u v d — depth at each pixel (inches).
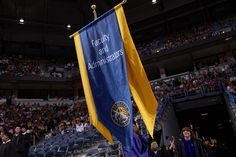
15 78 906.1
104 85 141.9
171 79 823.7
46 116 794.8
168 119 552.4
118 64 138.0
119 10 144.9
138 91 133.3
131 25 1092.5
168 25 1045.2
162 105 555.5
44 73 1016.2
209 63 850.8
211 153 208.5
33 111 820.0
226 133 720.3
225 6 956.6
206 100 617.6
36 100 948.0
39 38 1104.2
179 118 684.1
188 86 665.6
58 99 974.4
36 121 723.4
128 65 137.6
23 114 786.8
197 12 1001.5
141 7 1044.5
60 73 1042.7
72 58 1159.0
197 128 717.3
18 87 951.0
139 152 143.3
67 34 1122.0
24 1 935.7
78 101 977.5
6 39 1061.8
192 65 893.8
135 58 135.1
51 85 994.1
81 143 408.5
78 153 395.5
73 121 630.5
